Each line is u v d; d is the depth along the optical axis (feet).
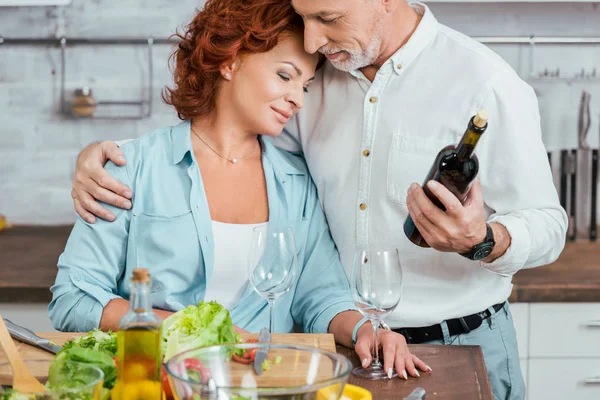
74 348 4.40
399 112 6.66
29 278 9.22
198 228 6.53
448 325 6.71
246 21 6.34
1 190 12.22
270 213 6.75
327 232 7.02
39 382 4.52
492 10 11.84
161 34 11.99
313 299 6.68
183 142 6.68
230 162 6.81
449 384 5.25
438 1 10.79
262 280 5.30
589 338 9.11
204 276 6.63
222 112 6.73
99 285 6.45
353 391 4.60
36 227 12.21
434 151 6.55
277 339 5.64
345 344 6.13
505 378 6.84
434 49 6.70
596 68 11.85
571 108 11.90
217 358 4.31
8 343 4.42
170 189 6.62
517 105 6.39
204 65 6.55
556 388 9.18
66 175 12.23
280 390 3.74
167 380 4.57
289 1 6.34
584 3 11.80
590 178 11.86
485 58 6.53
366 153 6.75
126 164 6.63
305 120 7.17
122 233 6.57
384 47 6.55
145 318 4.04
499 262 6.12
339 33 6.20
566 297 9.00
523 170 6.34
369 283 5.19
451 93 6.53
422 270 6.70
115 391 4.10
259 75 6.46
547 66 11.87
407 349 5.61
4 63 11.98
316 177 7.00
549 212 6.40
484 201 6.61
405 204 6.63
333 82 7.02
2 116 12.09
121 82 12.06
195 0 11.96
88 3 11.93
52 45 11.96
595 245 11.54
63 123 12.12
